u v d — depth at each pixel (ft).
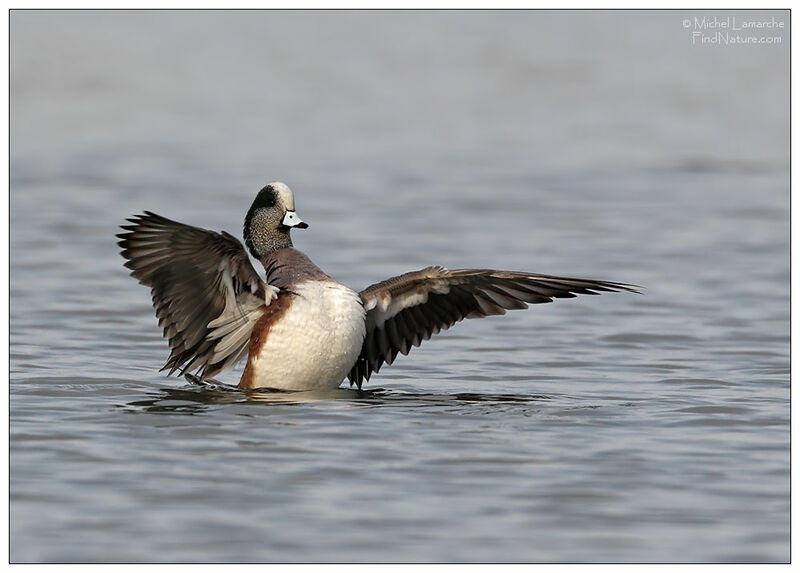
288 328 36.91
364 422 34.42
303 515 27.27
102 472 29.73
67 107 112.78
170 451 31.35
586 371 43.24
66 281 58.70
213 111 114.21
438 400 37.78
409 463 30.76
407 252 67.77
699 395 39.09
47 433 32.78
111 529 26.37
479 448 32.12
